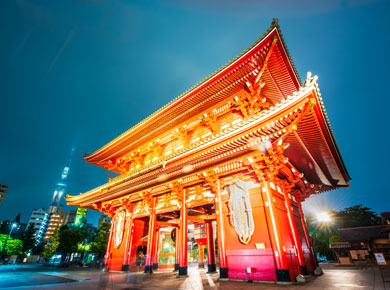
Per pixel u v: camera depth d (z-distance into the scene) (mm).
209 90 17484
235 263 12422
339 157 15586
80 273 21406
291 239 13711
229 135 12281
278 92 17281
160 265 24531
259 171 12805
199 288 10477
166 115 20672
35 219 112375
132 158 26859
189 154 14430
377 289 8844
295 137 12375
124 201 22031
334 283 10695
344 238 33875
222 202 14305
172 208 17969
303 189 19094
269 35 13055
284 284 10312
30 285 12969
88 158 29219
